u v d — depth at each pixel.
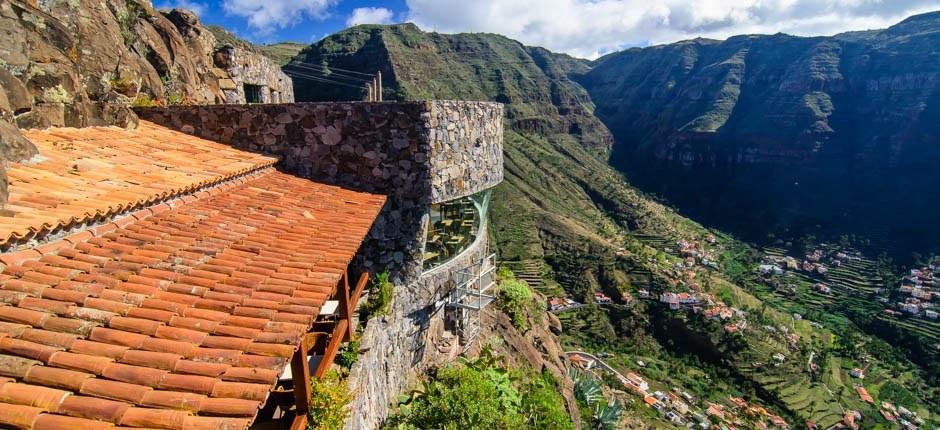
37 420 2.56
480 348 13.02
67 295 3.70
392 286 9.52
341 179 9.56
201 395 2.96
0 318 3.30
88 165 6.21
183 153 8.16
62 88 7.33
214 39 16.27
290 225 6.77
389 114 9.10
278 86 20.02
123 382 2.96
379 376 8.59
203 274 4.63
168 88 12.21
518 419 10.24
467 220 11.84
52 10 8.10
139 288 4.08
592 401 20.70
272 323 3.93
